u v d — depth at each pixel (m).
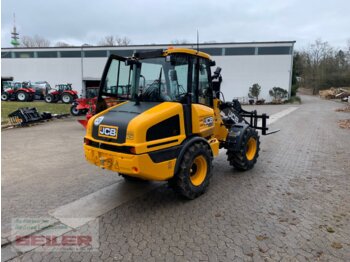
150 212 3.80
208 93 4.86
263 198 4.22
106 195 4.40
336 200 4.14
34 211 3.86
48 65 30.06
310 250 2.91
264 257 2.80
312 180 4.99
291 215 3.67
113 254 2.89
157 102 4.12
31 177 5.29
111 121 3.69
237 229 3.33
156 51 4.09
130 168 3.40
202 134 4.37
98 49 28.94
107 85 4.41
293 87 30.19
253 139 5.66
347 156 6.64
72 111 16.17
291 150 7.27
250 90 27.28
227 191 4.50
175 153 3.82
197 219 3.59
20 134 10.15
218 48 27.47
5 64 30.73
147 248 2.98
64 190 4.63
